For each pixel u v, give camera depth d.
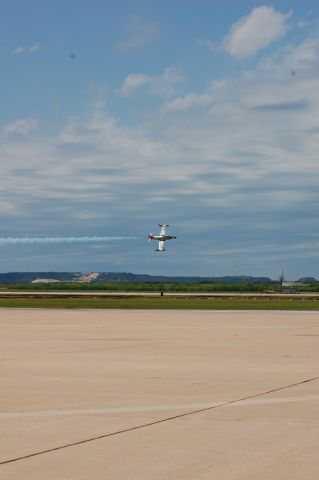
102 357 27.25
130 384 19.66
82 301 101.12
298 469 10.64
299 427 13.73
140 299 114.56
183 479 10.13
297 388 18.95
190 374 21.95
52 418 14.63
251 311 70.62
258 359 26.45
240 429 13.53
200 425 13.92
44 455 11.52
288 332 41.06
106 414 15.09
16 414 15.09
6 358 26.88
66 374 21.97
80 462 11.08
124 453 11.65
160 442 12.44
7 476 10.30
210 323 49.88
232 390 18.55
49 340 35.53
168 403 16.50
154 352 29.25
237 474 10.38
